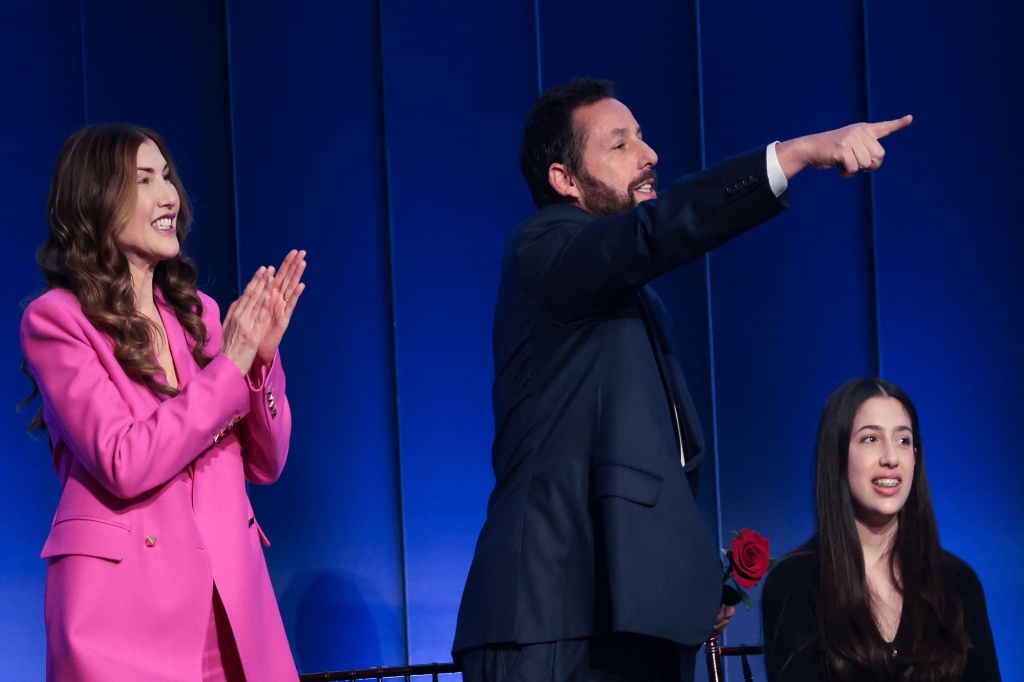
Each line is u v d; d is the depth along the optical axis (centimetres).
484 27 1400
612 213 740
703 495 1339
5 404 1280
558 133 748
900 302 1360
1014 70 1380
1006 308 1359
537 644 646
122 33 1345
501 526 677
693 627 634
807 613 792
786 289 1365
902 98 1378
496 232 1385
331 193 1373
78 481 655
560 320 677
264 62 1374
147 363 668
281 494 1324
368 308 1366
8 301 1291
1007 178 1373
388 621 1327
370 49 1394
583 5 1396
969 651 793
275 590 1309
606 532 632
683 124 1387
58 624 627
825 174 1376
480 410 1359
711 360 1348
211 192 1356
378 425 1354
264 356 707
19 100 1314
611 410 658
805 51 1393
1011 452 1339
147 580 639
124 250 691
